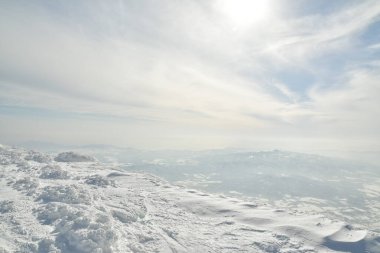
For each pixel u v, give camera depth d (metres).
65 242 28.98
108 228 32.88
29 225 31.56
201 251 34.34
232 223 44.94
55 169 62.62
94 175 63.31
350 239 39.84
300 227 43.12
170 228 39.97
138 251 31.17
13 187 44.88
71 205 38.72
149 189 61.22
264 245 37.44
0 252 24.75
